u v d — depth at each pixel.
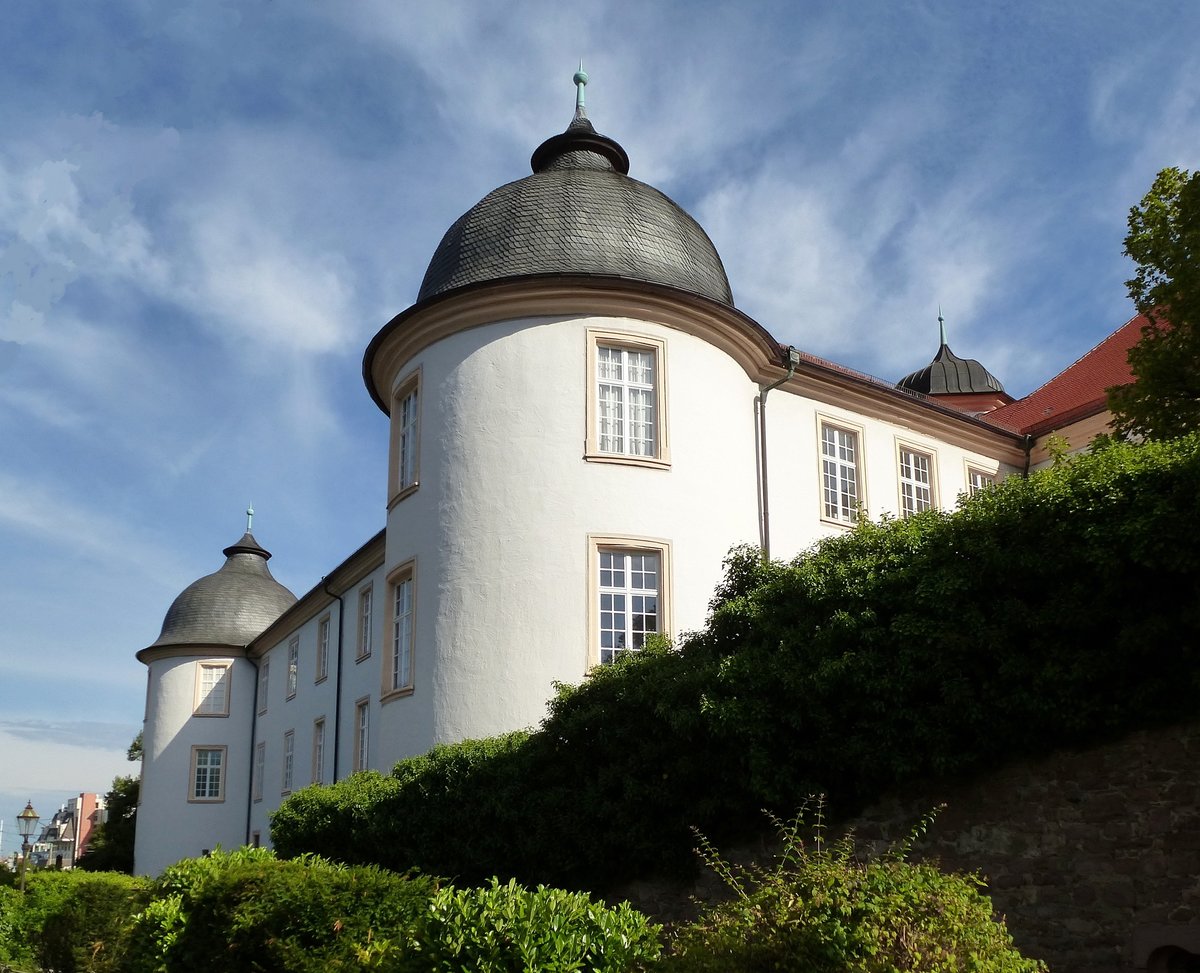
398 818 14.71
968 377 35.72
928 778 9.62
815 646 10.44
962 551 9.80
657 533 17.67
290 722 34.50
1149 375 14.20
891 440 23.38
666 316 18.61
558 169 20.23
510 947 6.64
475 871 13.33
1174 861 8.14
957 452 24.77
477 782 13.59
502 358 18.20
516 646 16.94
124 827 46.41
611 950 6.60
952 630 9.48
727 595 12.93
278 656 37.91
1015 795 9.10
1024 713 8.97
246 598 43.19
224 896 10.90
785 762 10.37
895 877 5.84
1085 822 8.66
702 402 18.72
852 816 10.10
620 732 12.05
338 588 30.05
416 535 18.38
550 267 18.48
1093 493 8.97
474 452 17.95
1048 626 8.99
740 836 10.90
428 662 17.47
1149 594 8.55
